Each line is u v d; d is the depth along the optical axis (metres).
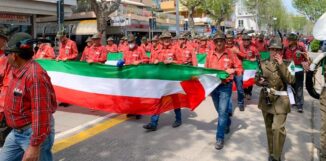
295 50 8.49
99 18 19.33
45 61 7.86
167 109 6.75
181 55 8.07
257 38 12.71
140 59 9.45
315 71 5.04
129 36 9.45
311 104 9.73
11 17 18.69
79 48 28.42
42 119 3.06
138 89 6.85
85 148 5.76
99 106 7.31
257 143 6.18
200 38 13.84
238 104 8.89
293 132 6.91
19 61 3.12
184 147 5.89
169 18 39.03
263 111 5.15
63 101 7.72
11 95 3.18
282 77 4.89
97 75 7.23
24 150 3.27
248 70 9.80
